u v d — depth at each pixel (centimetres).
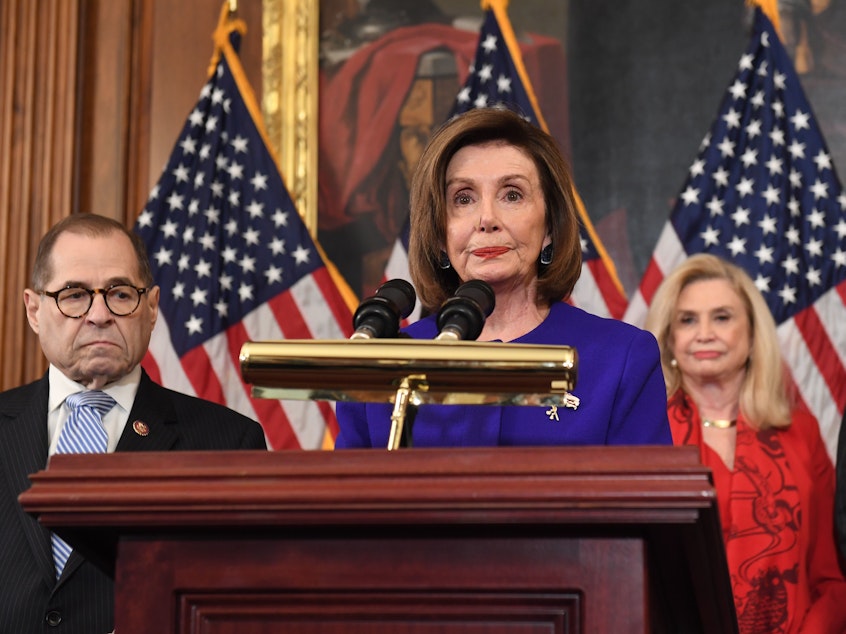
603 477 162
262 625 175
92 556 194
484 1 621
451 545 172
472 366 194
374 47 635
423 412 255
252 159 621
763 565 483
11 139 636
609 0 619
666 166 604
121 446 363
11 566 339
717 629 230
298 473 168
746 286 528
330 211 627
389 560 173
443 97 625
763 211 578
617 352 257
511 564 170
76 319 366
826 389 560
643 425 253
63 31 645
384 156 627
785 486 496
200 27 645
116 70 645
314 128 630
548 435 248
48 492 173
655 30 613
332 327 604
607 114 612
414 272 276
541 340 265
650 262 578
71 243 372
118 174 635
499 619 171
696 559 186
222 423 387
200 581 176
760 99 589
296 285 608
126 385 379
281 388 203
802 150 582
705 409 523
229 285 608
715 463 508
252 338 603
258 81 639
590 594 168
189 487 170
